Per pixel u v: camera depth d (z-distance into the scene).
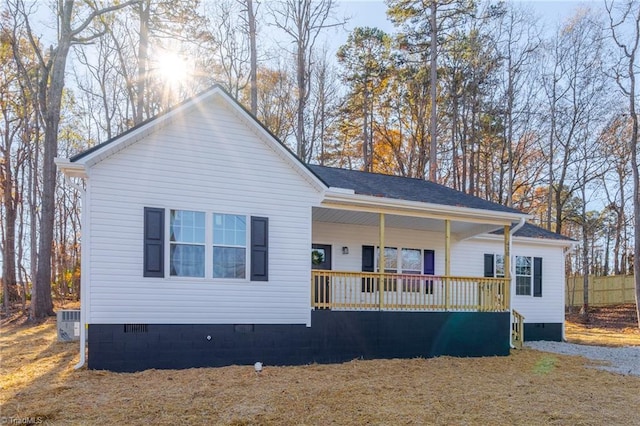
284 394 7.73
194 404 7.05
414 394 8.12
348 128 32.56
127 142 9.66
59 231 31.34
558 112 29.23
